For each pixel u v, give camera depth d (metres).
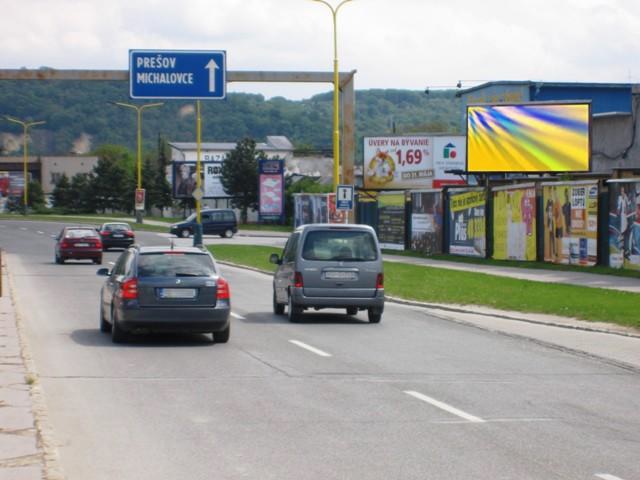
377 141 154.38
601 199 77.00
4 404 22.00
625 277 69.06
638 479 16.33
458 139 153.25
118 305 34.91
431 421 21.38
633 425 21.14
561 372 29.19
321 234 43.81
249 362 30.75
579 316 44.56
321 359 31.59
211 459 17.70
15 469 16.14
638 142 101.44
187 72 71.31
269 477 16.41
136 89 70.94
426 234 106.69
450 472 16.77
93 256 92.75
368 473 16.67
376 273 43.66
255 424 20.92
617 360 31.95
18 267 87.38
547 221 84.12
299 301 43.34
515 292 57.28
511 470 16.92
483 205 94.38
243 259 98.88
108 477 16.41
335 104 76.62
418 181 153.88
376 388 25.81
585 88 139.12
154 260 35.28
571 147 95.88
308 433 20.03
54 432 19.98
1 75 69.31
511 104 97.94
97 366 29.67
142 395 24.55
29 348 33.56
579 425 21.08
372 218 124.31
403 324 43.72
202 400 23.86
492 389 25.88
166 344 35.41
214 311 35.03
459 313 49.34
